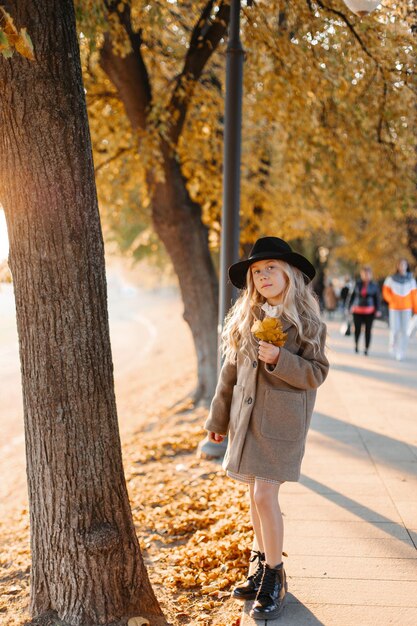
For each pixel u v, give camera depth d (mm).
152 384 16844
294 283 3391
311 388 3254
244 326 3455
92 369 3428
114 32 6914
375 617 3326
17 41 2814
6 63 3156
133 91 8812
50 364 3359
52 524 3484
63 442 3408
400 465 6008
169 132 9156
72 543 3463
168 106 8781
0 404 14781
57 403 3387
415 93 7781
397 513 4770
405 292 13453
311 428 7516
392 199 9906
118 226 16078
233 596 3564
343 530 4453
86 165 3346
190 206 10234
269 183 13039
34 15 3156
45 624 3473
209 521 5156
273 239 3471
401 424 7707
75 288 3336
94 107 10109
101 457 3494
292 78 7668
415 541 4266
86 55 8000
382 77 7793
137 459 7406
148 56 9703
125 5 7203
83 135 3328
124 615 3527
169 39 9430
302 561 3973
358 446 6695
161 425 9977
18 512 7066
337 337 19828
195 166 10688
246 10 6840
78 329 3369
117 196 12430
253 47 7637
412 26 7102
